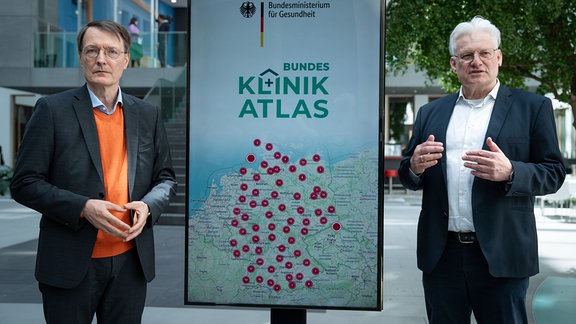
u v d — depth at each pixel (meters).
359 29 2.42
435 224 2.57
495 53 2.48
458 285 2.55
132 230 2.21
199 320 4.38
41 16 20.08
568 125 20.22
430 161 2.40
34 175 2.23
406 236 8.98
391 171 19.06
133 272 2.41
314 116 2.46
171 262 6.75
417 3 5.12
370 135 2.43
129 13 22.72
